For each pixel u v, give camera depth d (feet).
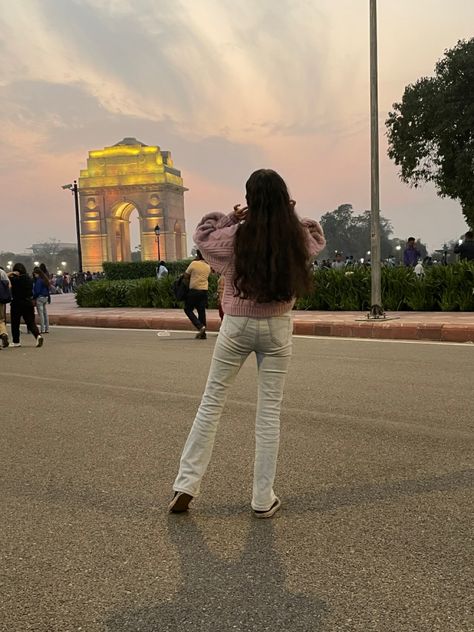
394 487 11.75
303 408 18.13
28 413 18.74
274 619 7.47
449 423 16.14
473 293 44.98
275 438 10.49
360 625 7.30
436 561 8.80
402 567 8.66
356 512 10.64
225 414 17.60
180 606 7.82
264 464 10.44
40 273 45.16
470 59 99.30
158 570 8.77
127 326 49.60
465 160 98.94
